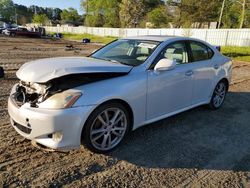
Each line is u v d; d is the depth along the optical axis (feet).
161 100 13.50
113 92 11.10
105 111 11.16
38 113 10.00
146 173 10.50
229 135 14.34
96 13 264.11
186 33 93.45
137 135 13.73
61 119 9.94
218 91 18.25
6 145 12.04
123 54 14.30
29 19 388.78
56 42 89.71
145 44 14.37
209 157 11.93
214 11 175.11
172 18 205.77
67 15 365.20
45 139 10.24
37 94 10.73
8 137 12.82
